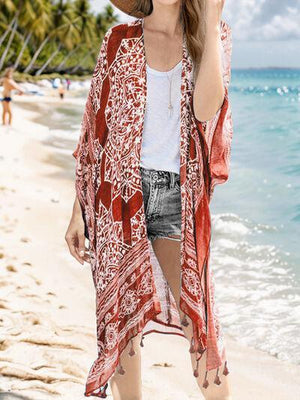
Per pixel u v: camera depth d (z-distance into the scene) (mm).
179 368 4191
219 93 2369
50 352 3789
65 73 80375
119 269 2508
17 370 3371
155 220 2518
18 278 5699
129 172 2455
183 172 2420
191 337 2566
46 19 59406
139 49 2441
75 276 6129
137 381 2656
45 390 3215
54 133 21297
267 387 4121
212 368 2455
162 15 2416
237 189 11938
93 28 74188
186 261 2439
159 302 2514
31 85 54531
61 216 8797
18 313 4566
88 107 2574
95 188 2576
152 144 2463
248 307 5676
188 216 2438
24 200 9711
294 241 7969
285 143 19828
